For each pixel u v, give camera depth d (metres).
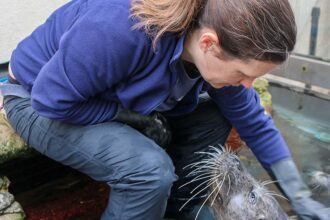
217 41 1.58
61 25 1.97
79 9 1.92
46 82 1.79
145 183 1.88
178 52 1.72
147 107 1.93
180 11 1.63
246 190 2.07
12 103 2.12
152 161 1.88
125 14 1.70
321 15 3.65
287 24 1.53
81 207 2.61
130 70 1.79
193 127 2.41
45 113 1.85
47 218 2.50
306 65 3.64
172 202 2.52
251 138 2.38
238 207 2.05
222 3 1.56
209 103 2.37
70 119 1.90
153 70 1.81
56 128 1.98
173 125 2.43
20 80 2.08
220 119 2.43
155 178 1.88
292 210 2.29
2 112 2.40
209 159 2.27
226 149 2.42
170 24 1.65
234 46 1.54
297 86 3.74
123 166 1.90
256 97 2.37
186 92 2.07
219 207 2.12
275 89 3.81
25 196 2.61
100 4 1.75
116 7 1.71
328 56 3.65
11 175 2.53
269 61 1.57
